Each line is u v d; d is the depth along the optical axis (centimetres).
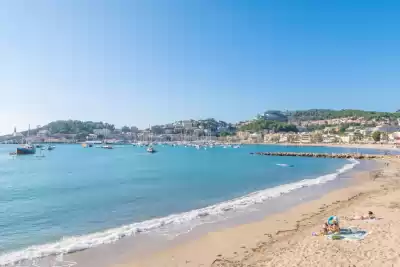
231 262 1477
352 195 3281
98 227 2230
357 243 1550
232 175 5991
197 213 2522
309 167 7794
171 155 14850
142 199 3341
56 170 7450
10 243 1870
